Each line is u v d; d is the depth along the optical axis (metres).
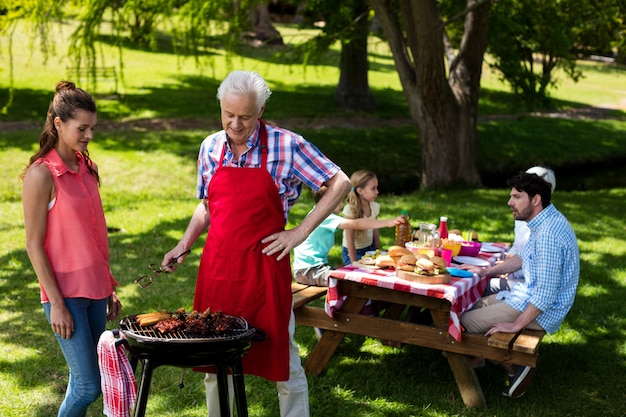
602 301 6.53
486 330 4.41
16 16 13.99
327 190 3.38
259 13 31.25
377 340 5.44
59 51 25.48
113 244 8.14
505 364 4.63
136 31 14.07
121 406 3.06
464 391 4.39
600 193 13.59
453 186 13.75
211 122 18.95
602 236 9.40
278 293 3.35
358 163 16.62
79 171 3.27
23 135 15.34
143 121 18.53
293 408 3.66
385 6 13.72
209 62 14.11
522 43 16.56
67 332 3.16
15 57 24.06
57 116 3.12
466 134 14.02
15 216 10.08
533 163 18.73
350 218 5.58
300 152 3.36
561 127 22.80
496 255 5.30
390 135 18.88
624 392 4.66
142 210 10.16
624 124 24.86
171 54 27.80
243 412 3.13
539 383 4.75
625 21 15.97
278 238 3.30
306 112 21.39
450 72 14.20
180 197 12.67
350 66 22.41
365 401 4.43
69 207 3.18
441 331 4.41
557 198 12.70
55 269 3.18
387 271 4.63
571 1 15.90
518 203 4.33
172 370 4.77
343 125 20.12
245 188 3.31
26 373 4.68
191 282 6.75
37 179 3.11
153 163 14.11
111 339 3.04
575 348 5.39
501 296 4.59
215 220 3.39
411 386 4.64
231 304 3.37
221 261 3.36
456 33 17.00
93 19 13.22
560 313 4.35
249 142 3.30
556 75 33.59
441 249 4.96
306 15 20.16
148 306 6.05
